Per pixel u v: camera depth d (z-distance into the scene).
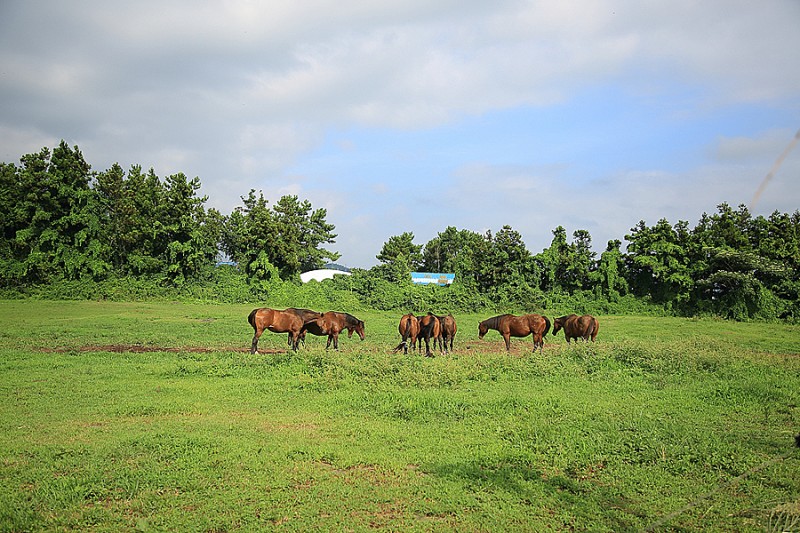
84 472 7.26
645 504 6.56
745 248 45.44
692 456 8.08
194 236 48.31
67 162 45.59
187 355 17.66
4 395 11.82
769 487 7.04
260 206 52.19
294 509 6.36
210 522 5.98
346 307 47.16
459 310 47.19
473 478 7.32
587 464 7.90
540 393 12.61
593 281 52.41
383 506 6.51
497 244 52.41
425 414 10.52
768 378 14.42
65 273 45.94
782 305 43.69
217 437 8.85
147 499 6.51
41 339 21.91
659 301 49.81
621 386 13.58
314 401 11.65
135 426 9.52
